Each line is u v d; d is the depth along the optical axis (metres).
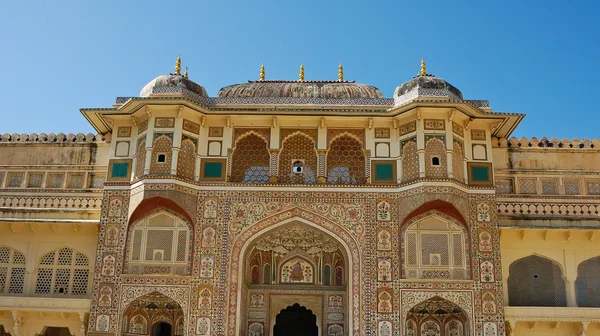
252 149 12.17
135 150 11.98
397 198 11.50
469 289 10.98
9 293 11.91
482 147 11.95
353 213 11.47
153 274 11.19
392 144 11.92
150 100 11.53
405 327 10.85
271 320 12.16
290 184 11.62
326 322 12.12
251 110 11.82
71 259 12.08
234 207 11.55
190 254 11.34
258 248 12.34
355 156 12.10
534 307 11.25
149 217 11.53
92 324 10.99
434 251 11.22
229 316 11.05
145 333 11.96
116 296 11.12
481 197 11.55
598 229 11.73
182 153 11.68
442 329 11.71
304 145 12.19
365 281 11.12
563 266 11.91
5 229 12.22
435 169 11.39
